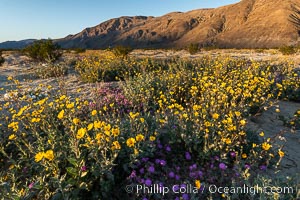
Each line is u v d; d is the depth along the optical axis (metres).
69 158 2.76
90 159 3.07
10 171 3.39
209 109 4.71
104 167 2.81
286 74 8.35
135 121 3.87
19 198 2.35
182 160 3.61
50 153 2.48
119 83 8.43
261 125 5.21
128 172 3.08
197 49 33.00
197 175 3.22
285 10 188.50
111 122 4.00
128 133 3.65
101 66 10.57
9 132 4.48
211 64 9.61
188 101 6.07
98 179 2.89
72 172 2.67
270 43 165.62
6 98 6.24
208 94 5.29
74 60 15.62
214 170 3.38
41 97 6.46
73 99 6.66
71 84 9.02
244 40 179.88
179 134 3.88
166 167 3.39
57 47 17.69
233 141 3.70
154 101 5.62
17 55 25.27
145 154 3.32
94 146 2.95
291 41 159.12
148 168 3.15
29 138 4.34
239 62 9.96
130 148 3.24
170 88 6.33
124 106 5.75
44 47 16.95
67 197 2.42
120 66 10.60
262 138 4.48
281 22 178.00
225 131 3.61
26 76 11.73
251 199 2.80
